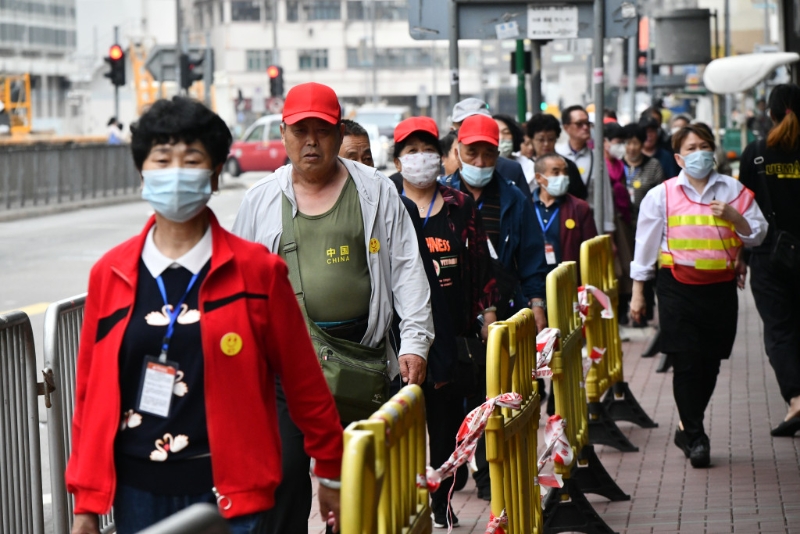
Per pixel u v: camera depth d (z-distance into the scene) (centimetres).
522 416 612
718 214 849
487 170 830
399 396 411
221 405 395
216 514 237
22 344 618
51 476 646
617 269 1373
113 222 3212
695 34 2634
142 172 398
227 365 396
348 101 12988
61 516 648
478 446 817
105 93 11650
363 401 562
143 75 7581
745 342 1455
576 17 1218
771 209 940
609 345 1004
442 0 1223
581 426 799
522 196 851
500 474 564
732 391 1165
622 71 3869
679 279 869
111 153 4125
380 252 576
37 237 2811
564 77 9906
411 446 425
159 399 395
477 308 743
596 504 800
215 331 395
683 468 888
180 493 397
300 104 561
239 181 5275
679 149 861
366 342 573
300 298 564
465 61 12700
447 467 509
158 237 405
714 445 955
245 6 12775
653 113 1972
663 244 880
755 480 843
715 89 2073
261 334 405
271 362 416
